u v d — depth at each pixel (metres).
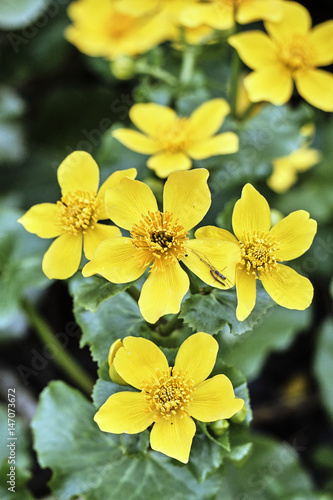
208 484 0.34
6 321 0.40
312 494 0.42
